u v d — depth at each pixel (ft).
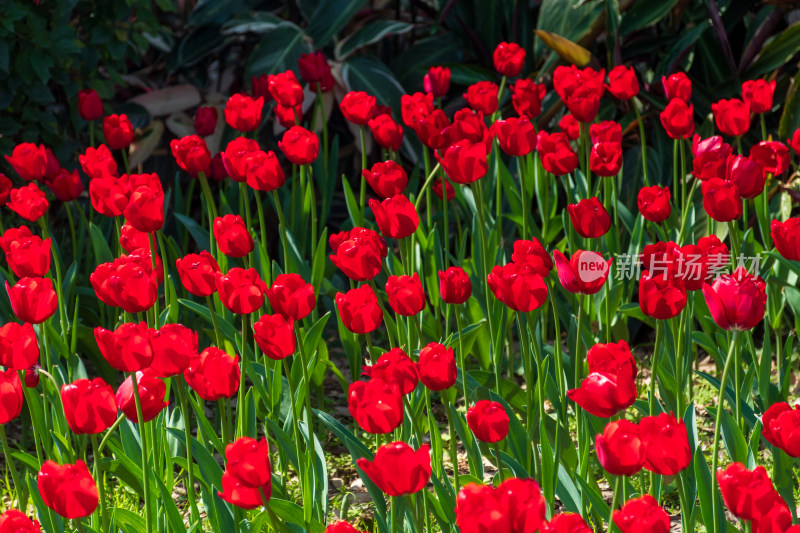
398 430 8.93
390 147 11.84
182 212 15.16
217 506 7.05
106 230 14.34
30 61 14.69
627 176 16.14
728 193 8.03
